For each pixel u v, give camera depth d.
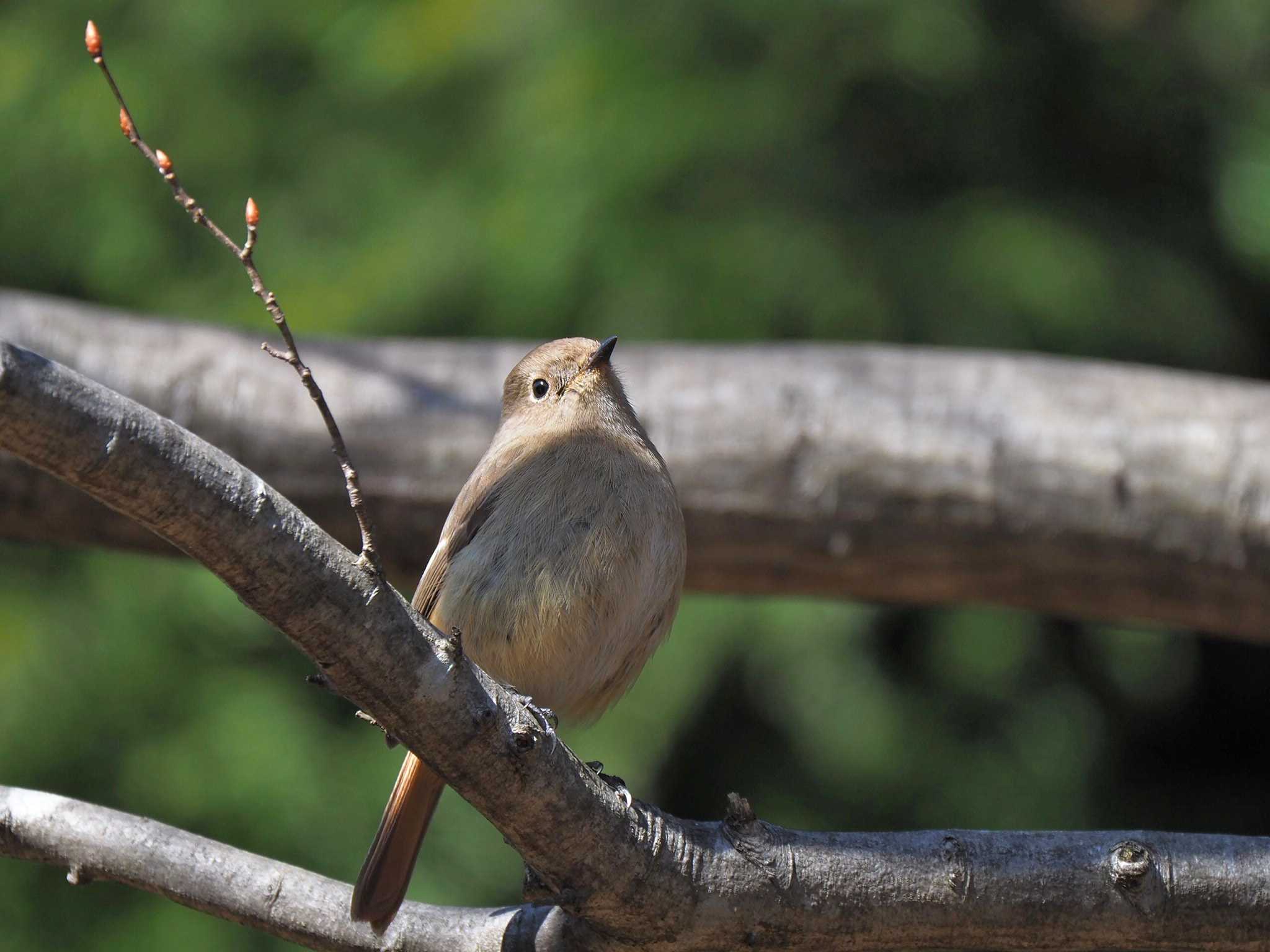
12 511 8.53
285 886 5.42
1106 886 4.95
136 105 13.45
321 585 4.34
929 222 12.67
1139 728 14.02
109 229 13.37
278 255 13.17
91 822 5.50
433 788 5.84
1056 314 12.26
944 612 12.55
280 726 11.91
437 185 12.78
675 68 12.51
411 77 12.91
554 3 12.73
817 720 12.30
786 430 8.62
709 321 11.77
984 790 12.42
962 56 12.73
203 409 8.66
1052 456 8.52
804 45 12.64
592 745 11.61
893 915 4.96
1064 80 13.94
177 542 4.23
